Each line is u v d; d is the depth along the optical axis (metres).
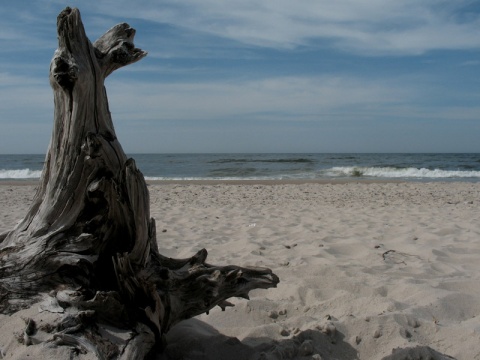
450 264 5.09
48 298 2.49
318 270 4.65
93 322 2.41
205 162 41.88
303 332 3.02
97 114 2.58
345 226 7.46
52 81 2.49
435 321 3.33
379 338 3.00
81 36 2.46
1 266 2.56
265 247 5.89
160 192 13.77
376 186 16.05
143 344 2.42
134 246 2.56
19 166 35.53
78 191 2.59
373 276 4.50
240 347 2.84
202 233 6.93
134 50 2.71
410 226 7.42
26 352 2.25
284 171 28.70
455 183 17.42
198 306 2.77
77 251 2.57
